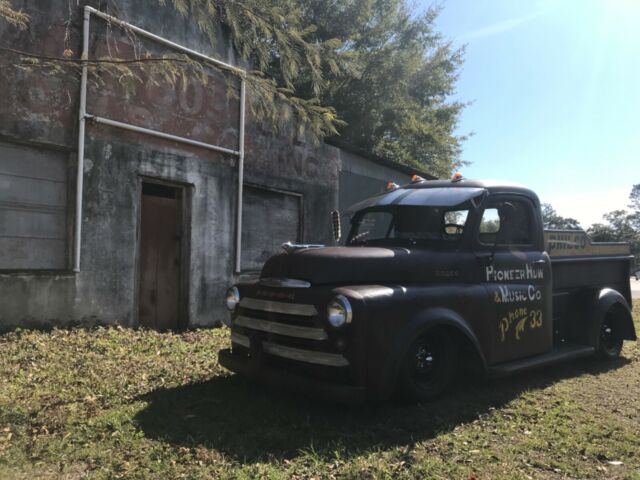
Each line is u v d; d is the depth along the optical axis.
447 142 22.41
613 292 6.86
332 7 17.30
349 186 12.27
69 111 6.98
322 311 4.12
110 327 7.16
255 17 5.58
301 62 5.98
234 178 9.27
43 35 6.72
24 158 6.68
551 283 5.92
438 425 4.20
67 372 5.21
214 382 5.23
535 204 5.97
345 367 4.02
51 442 3.63
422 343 4.55
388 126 19.17
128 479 3.16
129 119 7.62
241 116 9.29
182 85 7.65
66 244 7.04
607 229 85.94
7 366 5.21
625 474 3.49
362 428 4.09
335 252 4.51
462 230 5.21
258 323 4.63
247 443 3.75
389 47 18.33
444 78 21.00
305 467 3.41
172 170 8.23
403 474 3.36
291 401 4.68
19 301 6.46
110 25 6.97
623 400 5.10
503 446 3.88
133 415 4.22
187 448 3.61
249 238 9.72
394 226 5.61
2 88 6.37
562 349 6.11
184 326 8.48
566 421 4.45
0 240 6.46
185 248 8.54
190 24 8.48
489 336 5.02
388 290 4.26
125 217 7.57
